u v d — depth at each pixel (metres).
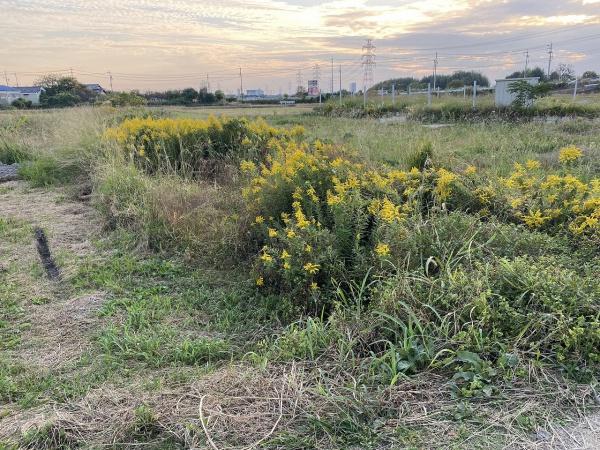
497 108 16.75
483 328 2.78
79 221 6.05
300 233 3.89
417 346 2.71
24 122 14.09
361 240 3.98
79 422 2.33
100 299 3.91
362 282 3.45
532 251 3.59
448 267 3.20
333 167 4.89
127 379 2.81
